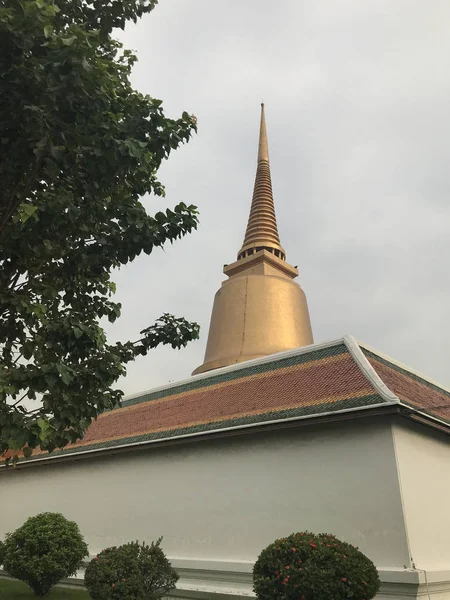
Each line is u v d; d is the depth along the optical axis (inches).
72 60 221.9
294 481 473.7
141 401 753.6
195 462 564.4
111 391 307.6
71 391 272.7
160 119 280.1
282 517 470.6
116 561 383.9
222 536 509.4
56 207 261.7
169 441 582.2
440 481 479.2
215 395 622.5
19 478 817.5
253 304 918.4
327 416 450.9
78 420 273.0
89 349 277.7
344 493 438.3
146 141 279.6
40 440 241.8
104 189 278.4
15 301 264.5
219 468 538.3
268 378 577.3
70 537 533.3
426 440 477.4
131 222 301.1
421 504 431.8
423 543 415.8
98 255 303.3
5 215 263.7
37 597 524.4
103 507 648.4
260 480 499.2
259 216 1083.9
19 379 245.8
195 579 512.4
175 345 343.6
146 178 301.6
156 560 396.2
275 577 330.3
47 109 234.2
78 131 244.2
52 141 240.5
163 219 314.5
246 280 948.6
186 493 559.2
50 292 290.4
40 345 275.6
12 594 544.7
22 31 219.5
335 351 541.6
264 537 476.7
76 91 230.4
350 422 454.0
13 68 227.0
